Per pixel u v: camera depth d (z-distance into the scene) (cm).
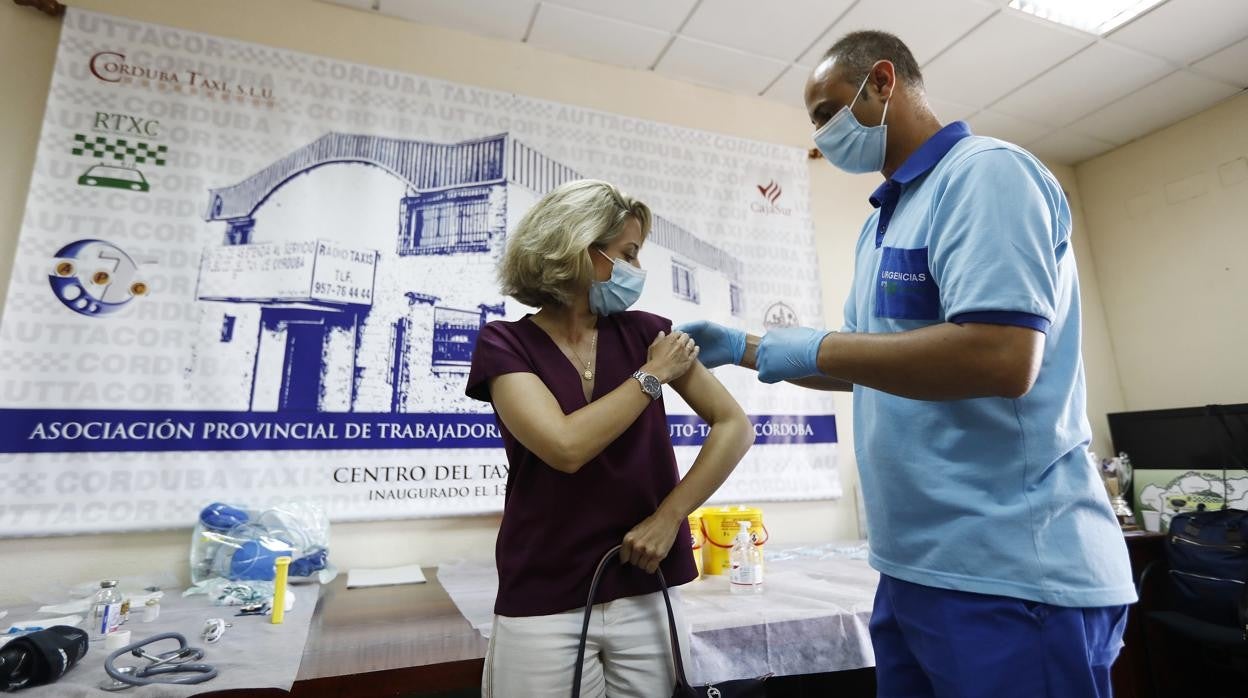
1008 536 75
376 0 231
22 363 173
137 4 206
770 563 196
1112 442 322
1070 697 71
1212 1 242
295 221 207
